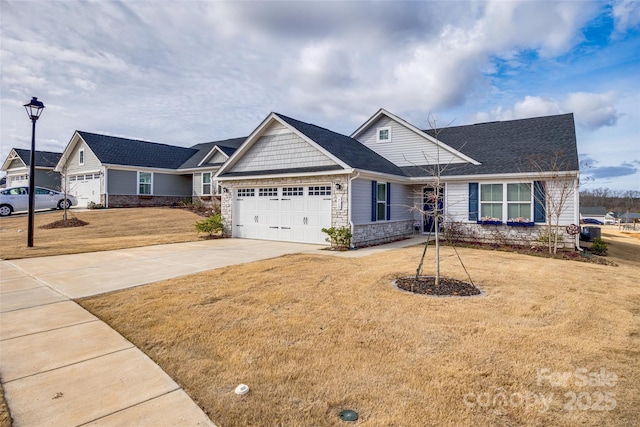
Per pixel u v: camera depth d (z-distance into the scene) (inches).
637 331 183.0
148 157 1090.7
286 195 548.1
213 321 193.0
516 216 528.7
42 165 1208.2
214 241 552.4
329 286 265.1
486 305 222.2
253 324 188.9
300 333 176.9
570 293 253.8
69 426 105.1
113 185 986.7
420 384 130.1
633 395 124.7
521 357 151.5
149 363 146.9
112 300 230.7
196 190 1098.7
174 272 313.1
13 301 229.0
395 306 219.0
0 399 118.8
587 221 2357.3
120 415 111.1
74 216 791.7
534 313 208.1
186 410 114.4
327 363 145.9
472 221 560.4
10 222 755.4
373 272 312.0
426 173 605.9
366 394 123.7
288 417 111.2
